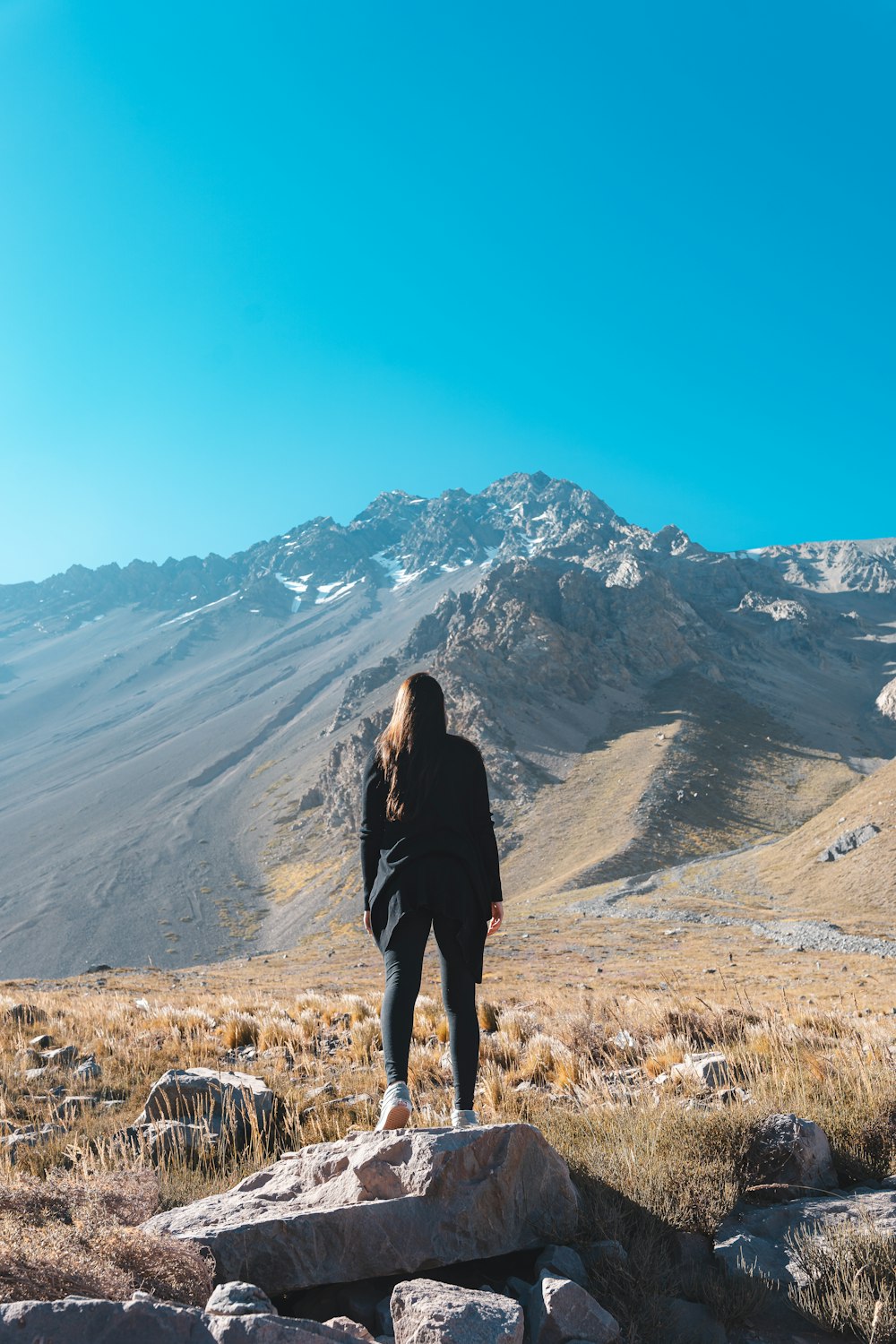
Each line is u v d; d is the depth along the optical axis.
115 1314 2.18
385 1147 3.33
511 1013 11.41
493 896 4.22
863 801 114.00
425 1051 8.57
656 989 33.19
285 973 53.53
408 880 3.97
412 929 3.98
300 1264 2.96
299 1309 3.01
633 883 125.06
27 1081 7.84
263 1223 2.98
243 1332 2.22
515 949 66.12
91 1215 2.97
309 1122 5.76
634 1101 5.46
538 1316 2.72
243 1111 5.70
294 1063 9.05
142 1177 3.89
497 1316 2.49
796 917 84.19
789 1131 4.09
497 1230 3.21
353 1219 3.04
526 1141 3.41
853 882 94.31
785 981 37.97
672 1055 7.36
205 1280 2.72
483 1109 5.80
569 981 38.62
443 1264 3.06
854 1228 3.28
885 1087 4.68
